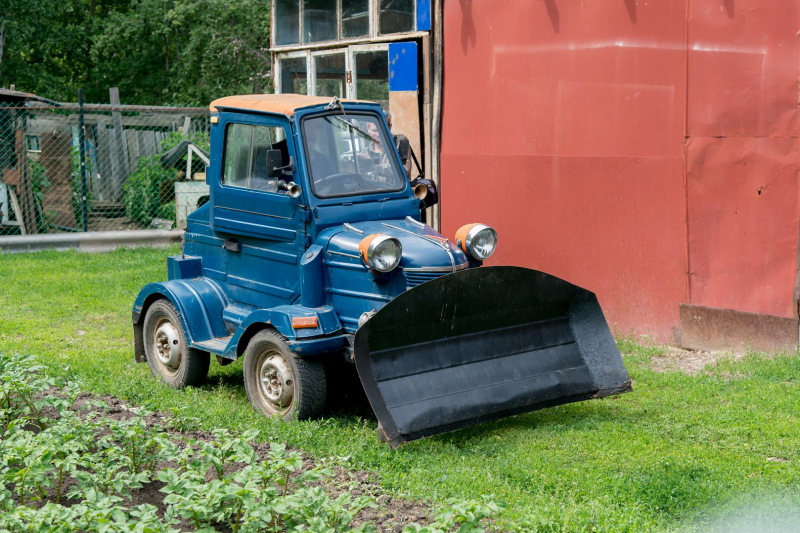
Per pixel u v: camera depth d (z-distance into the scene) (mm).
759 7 7566
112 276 12016
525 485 4984
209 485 3951
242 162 6887
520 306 6125
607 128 8805
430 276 5969
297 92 13117
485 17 9859
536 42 9352
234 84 28484
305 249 6375
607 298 9031
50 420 5484
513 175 9750
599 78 8812
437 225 10781
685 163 8227
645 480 4891
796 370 7184
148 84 32125
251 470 4094
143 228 17547
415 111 10773
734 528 4305
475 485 4906
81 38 32375
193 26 29156
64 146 17344
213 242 7348
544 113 9367
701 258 8227
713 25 7902
